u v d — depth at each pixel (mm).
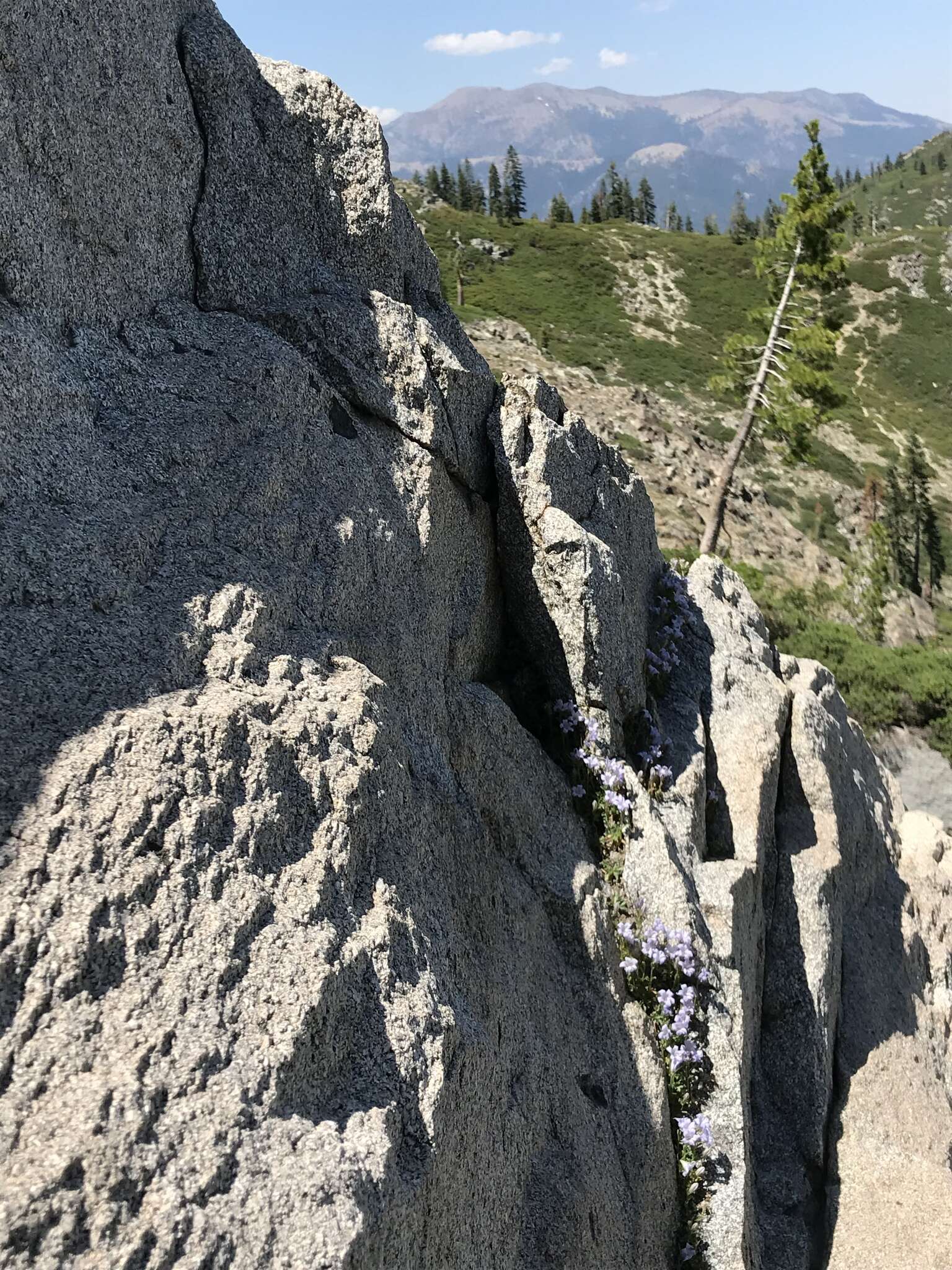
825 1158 9359
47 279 6312
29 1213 3207
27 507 5473
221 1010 4137
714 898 8805
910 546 71375
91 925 3967
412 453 8195
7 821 4121
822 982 10070
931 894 12953
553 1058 6668
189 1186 3580
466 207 180250
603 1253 6355
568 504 9797
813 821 11461
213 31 7922
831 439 85938
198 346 7211
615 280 104625
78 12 6520
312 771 5262
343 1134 4223
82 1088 3582
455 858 6617
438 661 7973
